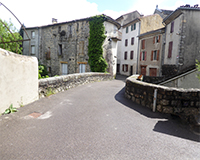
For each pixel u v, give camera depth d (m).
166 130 3.12
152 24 24.25
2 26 13.75
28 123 3.09
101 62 15.04
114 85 10.10
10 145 2.28
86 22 15.73
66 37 17.28
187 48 13.02
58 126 3.04
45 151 2.18
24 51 21.09
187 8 12.46
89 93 6.60
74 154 2.14
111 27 16.06
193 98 4.00
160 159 2.14
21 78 3.95
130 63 25.41
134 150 2.33
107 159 2.06
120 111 4.19
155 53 19.62
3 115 3.33
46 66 19.47
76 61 16.81
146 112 4.13
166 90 3.97
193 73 9.90
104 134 2.80
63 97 5.52
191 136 2.92
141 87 4.82
